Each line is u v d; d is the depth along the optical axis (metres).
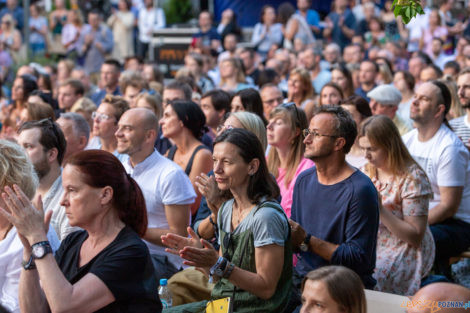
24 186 3.98
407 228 4.88
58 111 9.34
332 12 18.52
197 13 20.72
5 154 3.96
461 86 7.31
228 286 3.94
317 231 4.48
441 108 6.20
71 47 17.77
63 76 13.25
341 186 4.38
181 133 6.32
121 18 19.55
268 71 10.98
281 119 5.40
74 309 3.21
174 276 4.93
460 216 6.30
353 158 6.27
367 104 6.60
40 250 3.31
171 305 4.75
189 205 5.32
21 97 9.45
